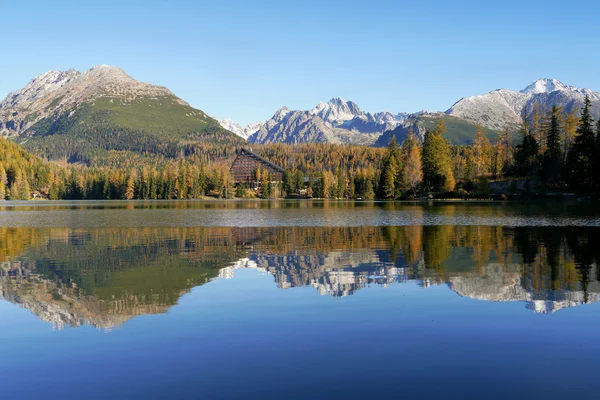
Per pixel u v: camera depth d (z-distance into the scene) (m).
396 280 23.30
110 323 17.00
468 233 44.22
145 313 18.19
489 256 30.27
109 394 11.62
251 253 33.09
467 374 12.38
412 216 70.69
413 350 13.98
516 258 29.33
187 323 16.81
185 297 20.47
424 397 11.19
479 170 148.75
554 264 27.14
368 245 36.53
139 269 27.31
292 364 13.11
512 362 13.08
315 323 16.58
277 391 11.57
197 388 11.81
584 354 13.58
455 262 28.20
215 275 25.25
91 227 55.28
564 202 103.06
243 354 13.85
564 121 130.25
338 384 11.88
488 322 16.47
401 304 18.86
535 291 20.69
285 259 30.23
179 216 78.12
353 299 19.73
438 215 71.31
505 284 22.09
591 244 35.44
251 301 19.62
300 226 55.06
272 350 14.12
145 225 58.09
